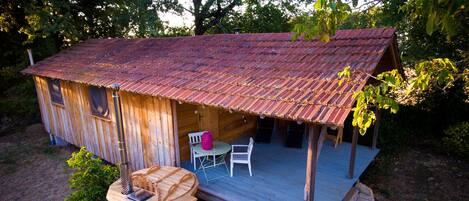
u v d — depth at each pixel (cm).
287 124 973
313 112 410
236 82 561
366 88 305
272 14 1781
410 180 768
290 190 594
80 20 1473
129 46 1004
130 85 668
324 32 367
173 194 535
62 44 1473
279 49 671
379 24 768
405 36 1030
